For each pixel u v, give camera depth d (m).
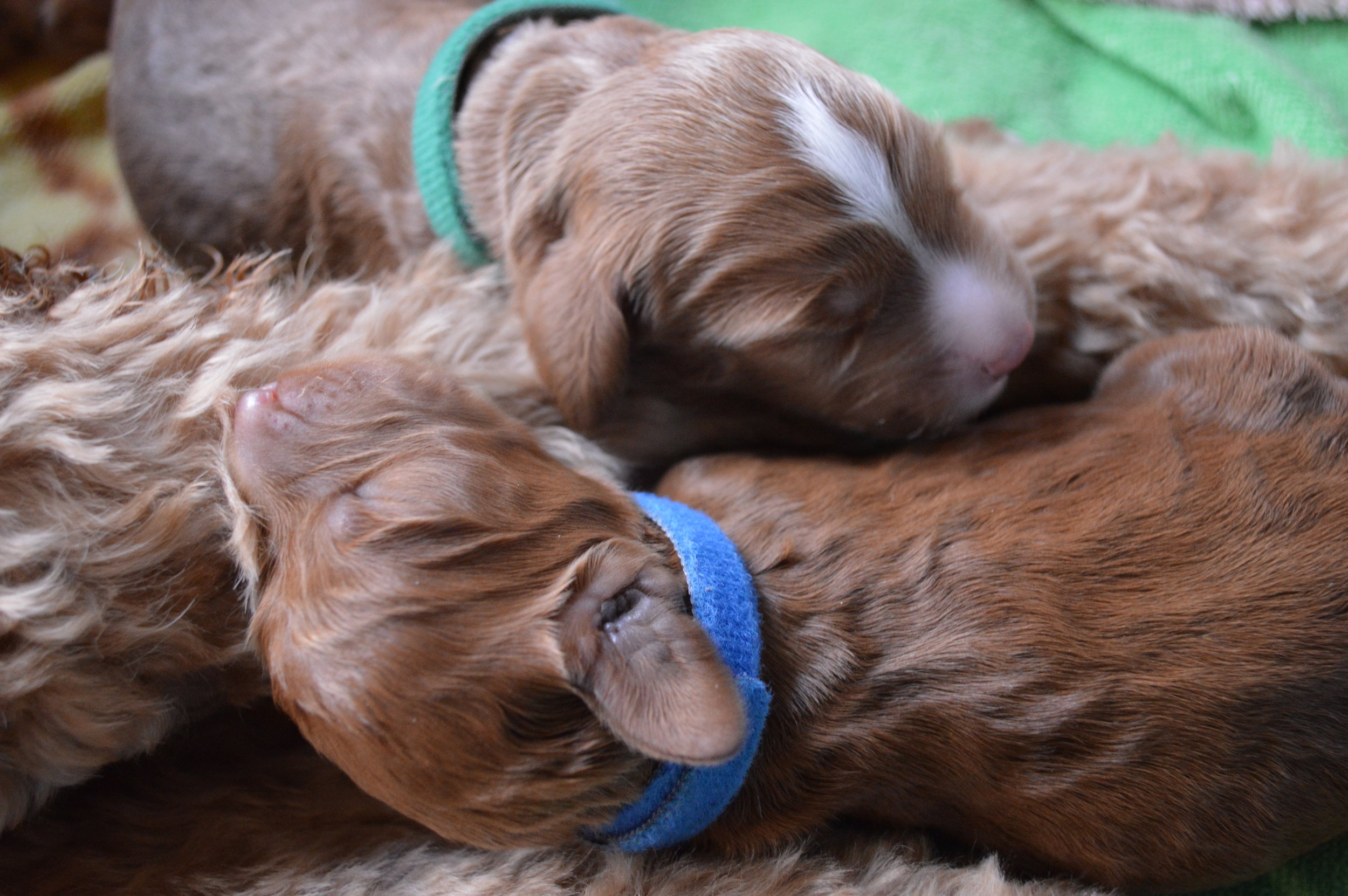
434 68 0.38
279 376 0.33
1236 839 0.32
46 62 0.46
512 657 0.31
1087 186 0.38
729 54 0.36
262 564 0.31
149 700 0.31
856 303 0.35
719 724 0.29
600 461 0.36
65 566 0.30
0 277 0.33
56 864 0.31
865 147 0.35
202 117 0.41
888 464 0.35
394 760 0.30
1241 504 0.33
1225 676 0.32
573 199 0.36
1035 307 0.36
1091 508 0.33
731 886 0.32
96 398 0.32
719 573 0.32
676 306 0.36
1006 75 0.43
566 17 0.39
